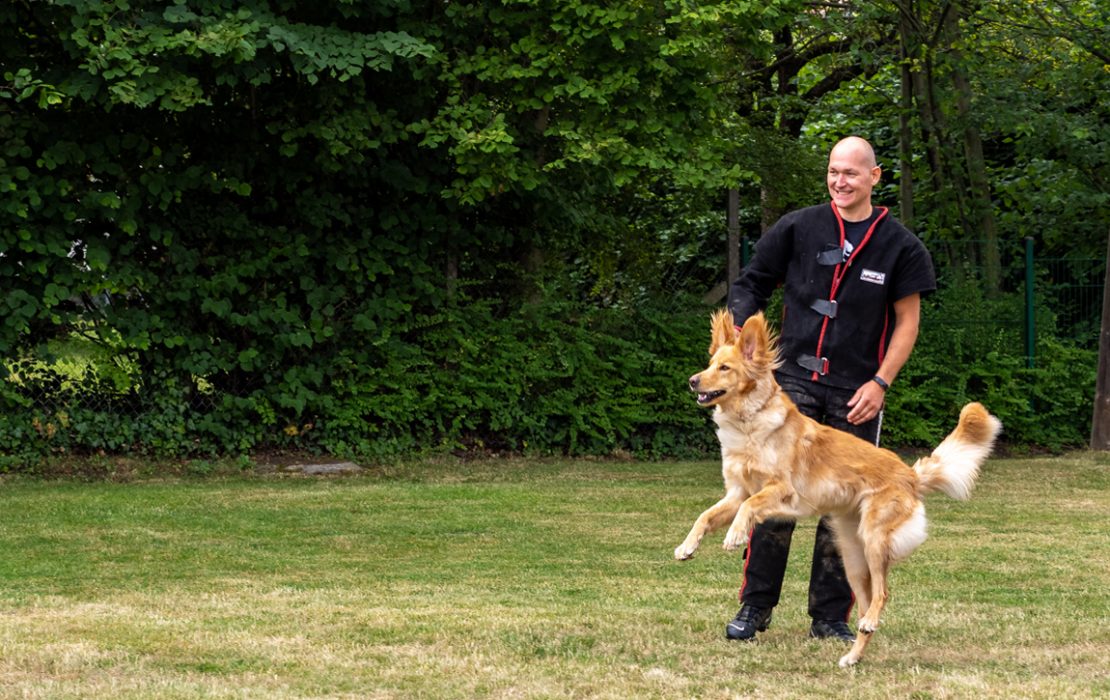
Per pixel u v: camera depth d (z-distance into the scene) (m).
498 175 12.59
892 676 5.33
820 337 6.26
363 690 5.04
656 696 4.96
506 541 9.29
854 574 5.88
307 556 8.66
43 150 12.08
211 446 12.79
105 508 10.30
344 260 13.02
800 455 5.82
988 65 16.94
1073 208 16.78
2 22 11.58
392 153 13.28
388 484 11.95
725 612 6.83
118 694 4.91
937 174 17.05
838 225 6.29
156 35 11.07
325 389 13.33
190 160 12.73
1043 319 16.08
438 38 12.57
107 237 12.41
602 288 15.17
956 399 15.37
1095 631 6.31
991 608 7.00
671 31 12.77
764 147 16.20
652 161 12.52
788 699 4.90
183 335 12.63
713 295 15.75
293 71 12.51
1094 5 17.22
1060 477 13.30
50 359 12.16
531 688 5.05
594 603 7.07
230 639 5.97
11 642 5.87
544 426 14.09
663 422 14.55
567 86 12.29
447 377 13.56
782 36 18.53
